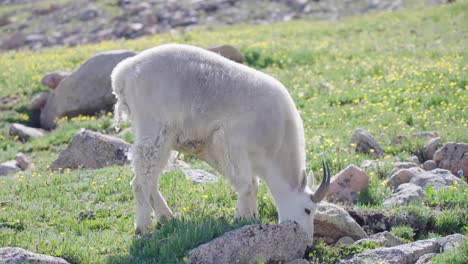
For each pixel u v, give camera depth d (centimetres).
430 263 1253
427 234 1528
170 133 1503
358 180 1727
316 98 2792
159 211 1511
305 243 1357
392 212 1561
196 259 1270
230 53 3506
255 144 1480
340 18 5625
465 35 3753
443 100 2547
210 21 5962
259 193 1689
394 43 3794
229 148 1483
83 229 1538
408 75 2931
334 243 1480
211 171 1988
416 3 5756
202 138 1513
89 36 5969
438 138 2031
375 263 1276
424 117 2378
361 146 2075
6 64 3891
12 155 2572
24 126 2881
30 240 1447
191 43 4238
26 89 3300
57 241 1435
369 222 1551
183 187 1748
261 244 1300
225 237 1289
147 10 6284
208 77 1495
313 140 2197
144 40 4678
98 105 3022
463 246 1274
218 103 1483
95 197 1728
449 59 3155
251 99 1484
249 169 1486
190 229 1373
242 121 1477
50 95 3128
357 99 2709
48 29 6291
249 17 5994
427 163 1914
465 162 1866
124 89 1542
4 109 3147
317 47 3859
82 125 2805
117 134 2673
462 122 2275
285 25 5128
